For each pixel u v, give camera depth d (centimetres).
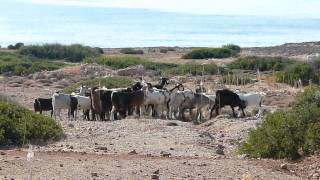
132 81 4584
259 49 9750
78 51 8669
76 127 2428
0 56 7569
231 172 1570
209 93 3534
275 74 5253
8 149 1917
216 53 8062
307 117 1841
